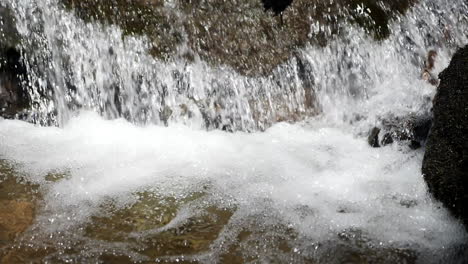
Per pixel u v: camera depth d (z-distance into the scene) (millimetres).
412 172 4121
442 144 3684
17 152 4254
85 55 4566
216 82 4711
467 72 3707
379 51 4938
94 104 4672
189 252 3389
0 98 4520
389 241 3480
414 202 3801
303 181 4074
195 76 4688
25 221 3594
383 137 4480
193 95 4707
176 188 3969
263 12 4805
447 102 3756
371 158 4352
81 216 3666
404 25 5039
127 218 3668
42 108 4594
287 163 4281
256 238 3516
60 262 3268
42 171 4082
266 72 4758
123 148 4383
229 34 4734
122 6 4602
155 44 4633
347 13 4883
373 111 4703
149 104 4672
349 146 4520
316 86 4844
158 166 4195
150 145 4434
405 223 3619
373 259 3352
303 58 4805
